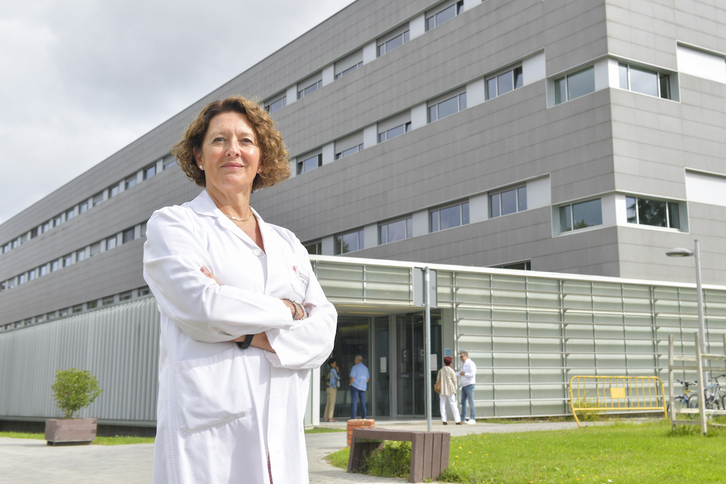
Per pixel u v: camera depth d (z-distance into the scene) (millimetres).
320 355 1796
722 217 25547
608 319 21844
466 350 19594
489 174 27500
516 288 20703
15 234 70938
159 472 1631
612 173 23234
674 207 24766
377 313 21359
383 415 21125
